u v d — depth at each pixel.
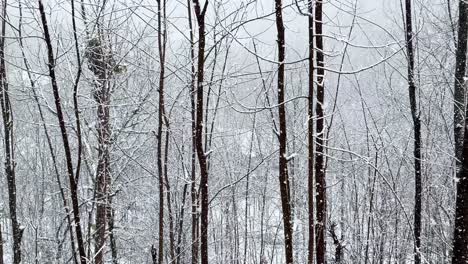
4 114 8.86
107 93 10.34
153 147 12.10
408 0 8.47
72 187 6.36
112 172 12.05
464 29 8.20
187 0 8.37
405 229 12.69
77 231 6.38
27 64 7.53
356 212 12.95
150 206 14.70
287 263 5.64
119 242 14.35
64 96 10.41
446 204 12.13
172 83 11.23
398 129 14.25
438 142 11.93
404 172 14.29
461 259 5.19
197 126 5.84
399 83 14.61
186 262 13.35
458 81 8.12
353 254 12.68
